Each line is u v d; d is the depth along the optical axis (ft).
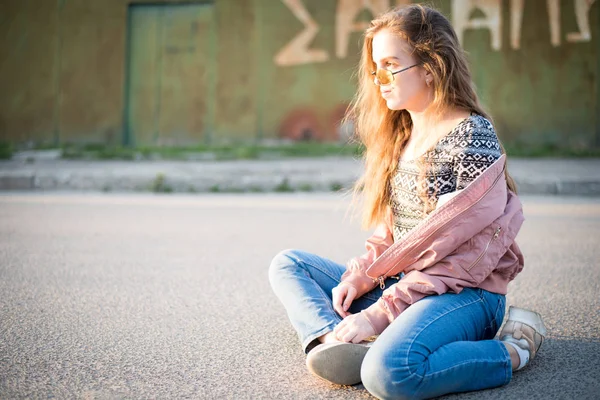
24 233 17.01
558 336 8.52
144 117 45.27
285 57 43.86
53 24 45.42
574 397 6.47
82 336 8.59
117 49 44.98
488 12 41.91
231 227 18.43
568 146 41.75
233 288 11.40
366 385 6.21
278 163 33.76
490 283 6.94
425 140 7.18
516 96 42.11
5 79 45.88
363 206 8.05
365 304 7.63
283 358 7.79
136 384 6.92
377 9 42.93
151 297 10.72
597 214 20.61
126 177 28.07
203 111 44.73
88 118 45.44
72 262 13.47
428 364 6.20
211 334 8.74
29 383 6.92
